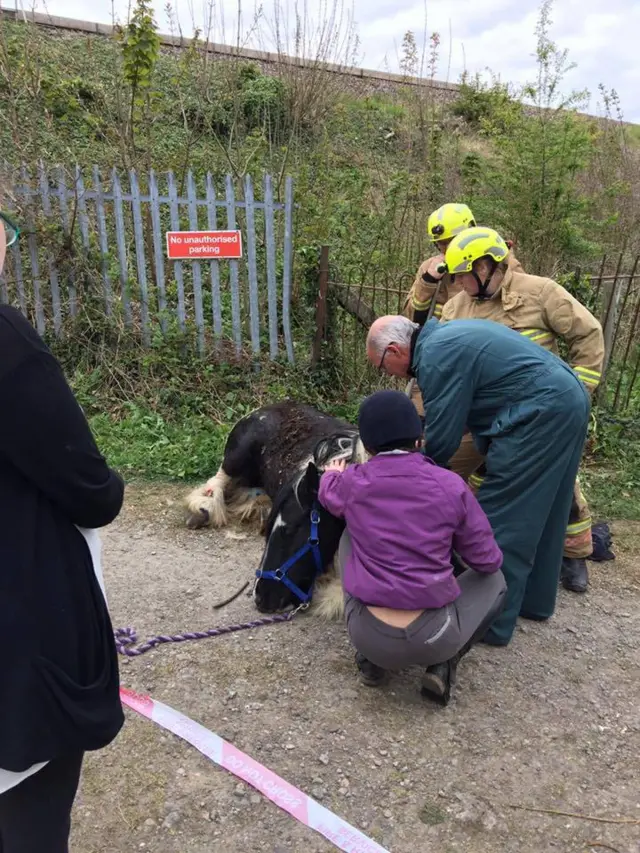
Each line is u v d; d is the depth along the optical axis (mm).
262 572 3762
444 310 4141
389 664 2973
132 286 6812
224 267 7605
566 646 3623
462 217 4633
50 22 12070
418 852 2438
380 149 12188
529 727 3053
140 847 2428
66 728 1562
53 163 7422
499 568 3092
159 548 4527
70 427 1492
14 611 1485
